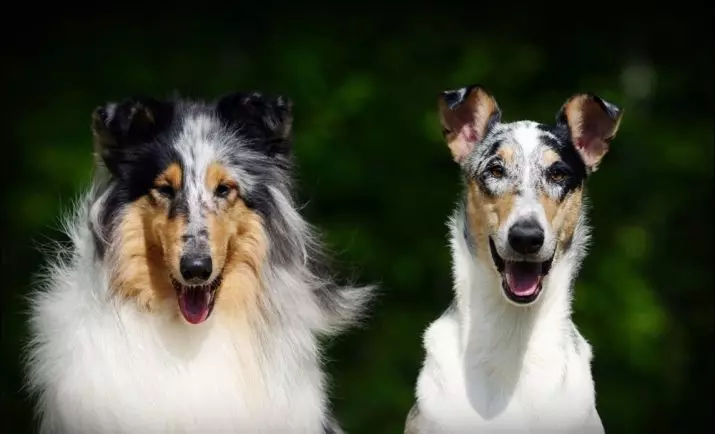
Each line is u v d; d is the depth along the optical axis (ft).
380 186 54.24
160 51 55.72
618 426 52.75
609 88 55.72
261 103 28.35
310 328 28.53
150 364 27.09
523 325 26.78
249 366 27.73
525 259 25.91
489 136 28.09
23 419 50.08
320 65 54.65
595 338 52.75
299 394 28.25
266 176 28.02
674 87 56.24
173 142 27.17
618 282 53.16
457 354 27.27
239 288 27.68
